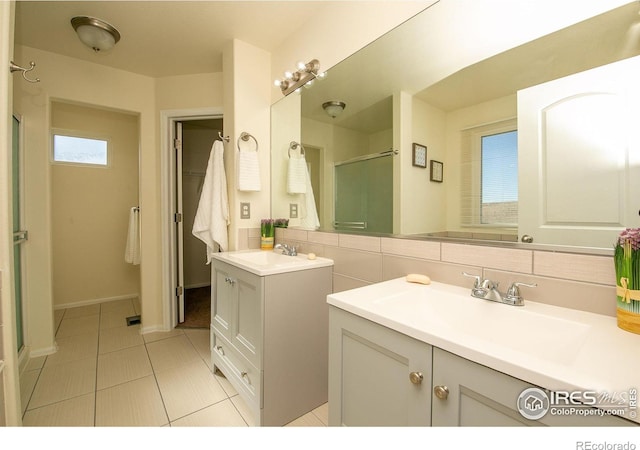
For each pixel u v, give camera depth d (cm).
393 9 136
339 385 93
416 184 129
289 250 183
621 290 67
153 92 258
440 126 120
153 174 259
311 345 152
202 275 414
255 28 193
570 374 48
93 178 326
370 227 149
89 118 321
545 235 90
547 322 76
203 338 243
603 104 80
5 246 104
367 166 151
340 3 162
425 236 124
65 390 167
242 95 207
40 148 211
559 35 89
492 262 98
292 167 204
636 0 77
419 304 103
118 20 183
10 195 106
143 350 220
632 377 47
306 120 190
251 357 143
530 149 94
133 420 143
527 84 96
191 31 195
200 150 400
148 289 256
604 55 81
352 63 157
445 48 119
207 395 164
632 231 67
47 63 215
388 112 141
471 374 59
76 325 266
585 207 83
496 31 104
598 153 81
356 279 149
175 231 267
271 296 137
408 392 72
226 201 209
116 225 340
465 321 92
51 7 170
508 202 99
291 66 200
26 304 201
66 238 311
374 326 80
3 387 103
